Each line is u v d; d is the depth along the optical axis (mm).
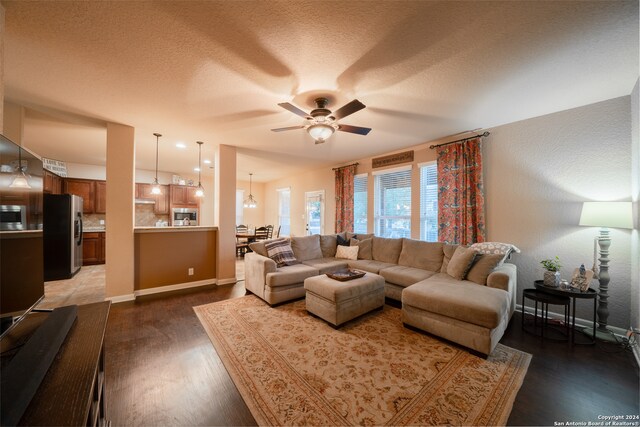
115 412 1512
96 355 1043
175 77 2229
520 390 1728
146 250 3822
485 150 3592
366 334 2518
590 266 2771
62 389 835
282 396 1647
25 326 1286
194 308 3205
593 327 2508
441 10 1503
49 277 4461
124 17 1555
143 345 2285
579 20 1569
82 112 2986
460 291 2459
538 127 3113
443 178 3973
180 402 1602
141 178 6945
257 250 3979
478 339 2121
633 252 2465
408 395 1661
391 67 2080
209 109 2898
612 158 2629
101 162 6000
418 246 3822
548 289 2574
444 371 1918
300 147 4586
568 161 2900
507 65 2053
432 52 1890
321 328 2646
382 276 3469
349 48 1848
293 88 2420
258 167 6488
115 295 3449
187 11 1510
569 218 2898
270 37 1735
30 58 1950
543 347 2293
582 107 2809
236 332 2539
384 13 1526
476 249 3174
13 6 1450
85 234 5719
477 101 2701
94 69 2104
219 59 1978
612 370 1950
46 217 4488
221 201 4430
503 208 3402
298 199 7367
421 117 3152
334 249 4781
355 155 5160
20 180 1240
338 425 1427
